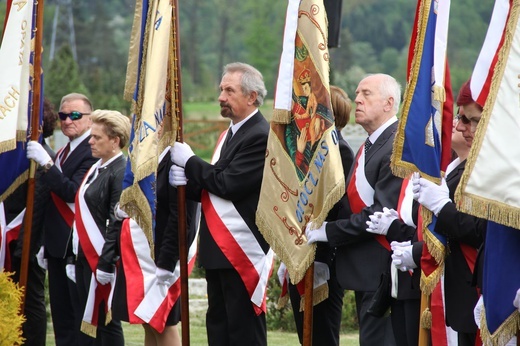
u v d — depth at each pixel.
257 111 9.85
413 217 8.68
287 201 9.24
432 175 8.13
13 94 10.88
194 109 69.31
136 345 12.91
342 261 9.15
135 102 9.70
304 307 9.27
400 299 8.70
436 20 8.23
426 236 8.11
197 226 10.67
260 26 89.62
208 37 100.50
